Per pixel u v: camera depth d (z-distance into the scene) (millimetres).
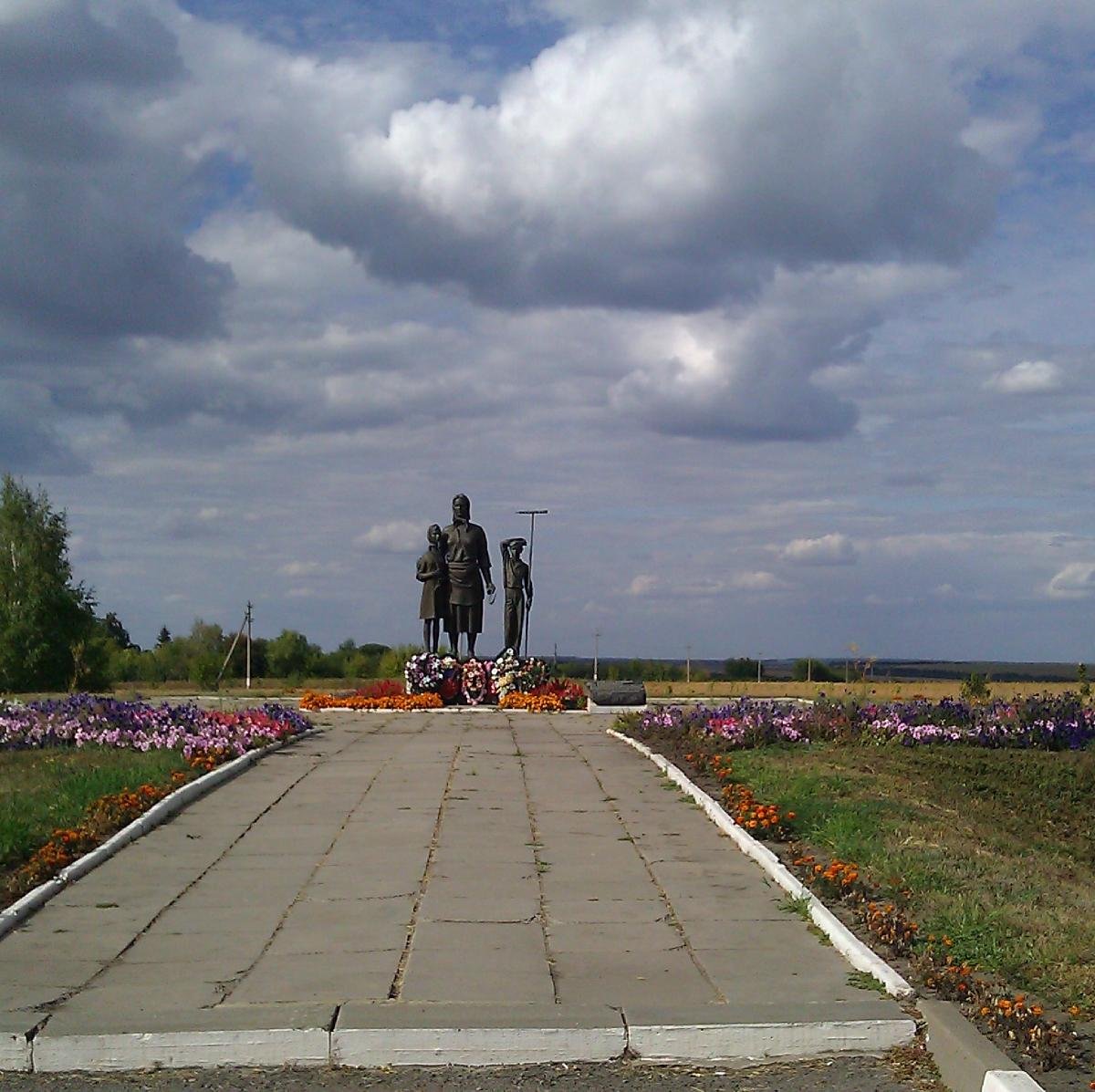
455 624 29469
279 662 60031
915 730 19359
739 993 7492
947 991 7195
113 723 18781
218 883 10352
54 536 57438
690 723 19938
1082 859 13516
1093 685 29109
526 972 7918
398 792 14727
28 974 7949
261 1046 6742
